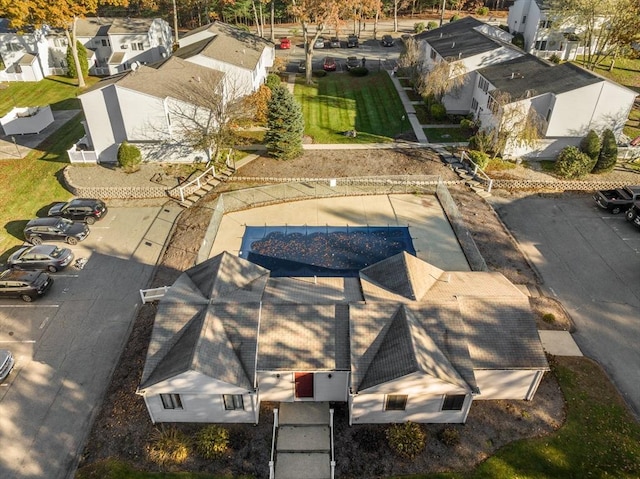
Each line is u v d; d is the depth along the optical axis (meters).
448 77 51.16
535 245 35.47
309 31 91.62
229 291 24.80
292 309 23.92
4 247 35.94
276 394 24.16
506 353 22.97
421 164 44.78
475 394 21.61
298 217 38.56
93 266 33.88
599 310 29.91
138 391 21.53
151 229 37.47
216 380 21.17
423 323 23.19
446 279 26.47
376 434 22.92
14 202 40.75
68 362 27.00
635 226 37.31
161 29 73.06
